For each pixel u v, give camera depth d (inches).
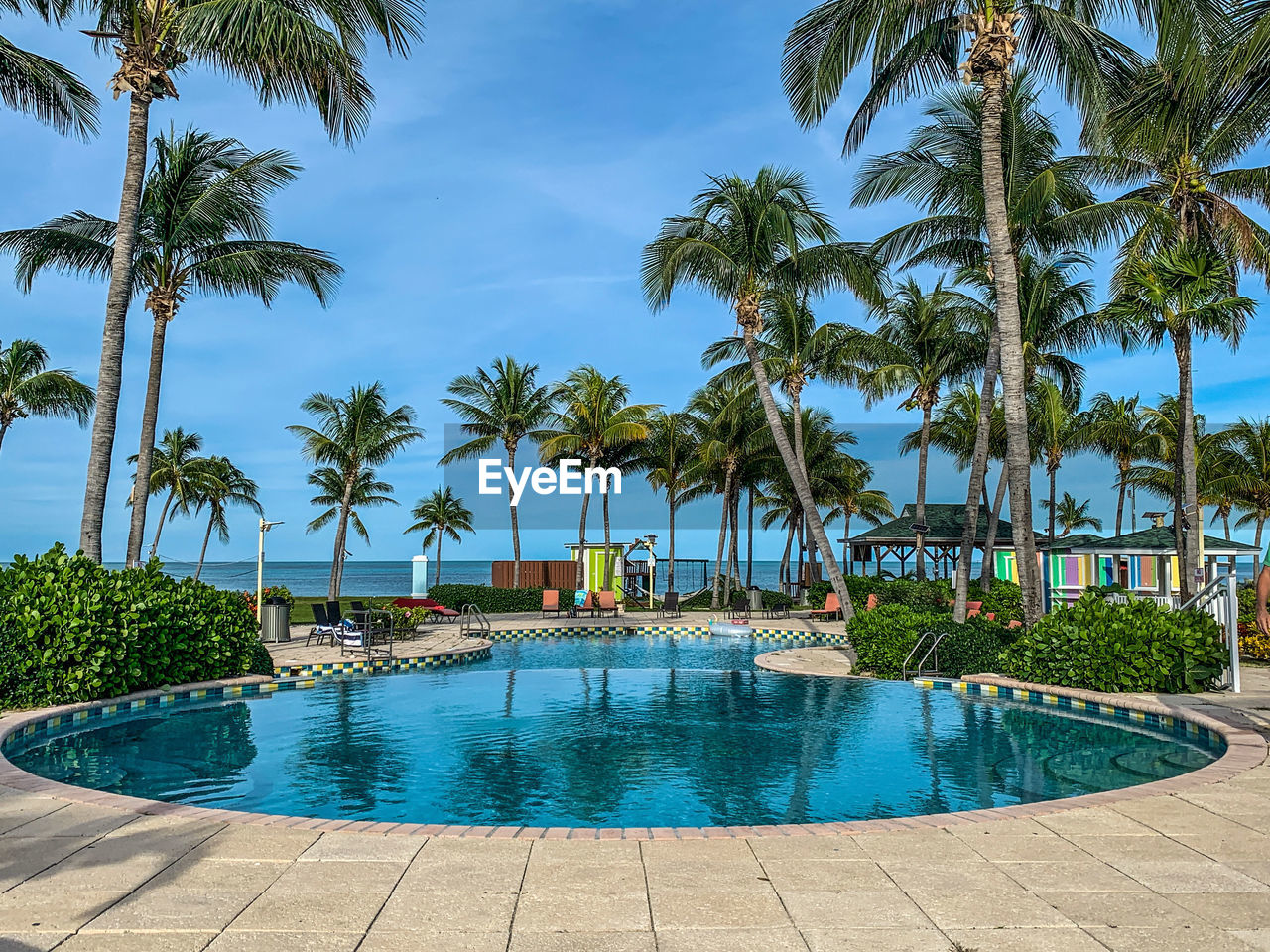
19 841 176.2
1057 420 1039.6
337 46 478.0
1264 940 127.6
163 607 425.1
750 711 418.6
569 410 1380.4
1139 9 480.1
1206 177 673.6
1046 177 551.5
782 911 139.2
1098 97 497.7
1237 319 646.5
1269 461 1496.1
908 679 512.4
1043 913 138.6
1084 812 201.2
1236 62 404.5
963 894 147.2
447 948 124.6
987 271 684.1
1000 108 487.5
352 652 614.5
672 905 141.7
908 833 183.9
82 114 558.6
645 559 1614.2
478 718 402.6
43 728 341.7
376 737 358.0
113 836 179.8
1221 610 398.6
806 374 1077.1
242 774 291.9
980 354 964.0
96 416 470.9
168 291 680.4
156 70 491.5
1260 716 323.0
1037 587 479.5
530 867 160.9
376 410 1381.6
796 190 672.4
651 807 252.5
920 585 975.6
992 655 504.1
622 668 590.2
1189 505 658.8
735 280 692.1
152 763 309.1
